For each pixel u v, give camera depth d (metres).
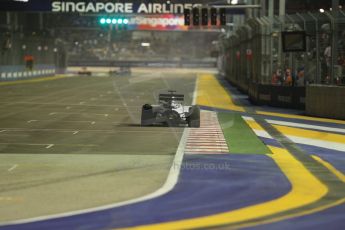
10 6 128.00
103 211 22.70
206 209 23.05
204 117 65.50
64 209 23.11
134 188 27.19
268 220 21.31
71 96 102.56
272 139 46.09
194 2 126.25
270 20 87.62
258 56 91.94
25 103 84.75
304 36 75.56
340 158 36.91
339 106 62.56
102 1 129.62
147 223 20.91
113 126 55.03
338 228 20.28
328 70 75.56
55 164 33.88
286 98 78.94
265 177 30.02
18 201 24.53
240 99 100.44
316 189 27.05
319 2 124.56
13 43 187.38
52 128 53.00
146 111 55.19
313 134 49.66
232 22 170.50
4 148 40.34
